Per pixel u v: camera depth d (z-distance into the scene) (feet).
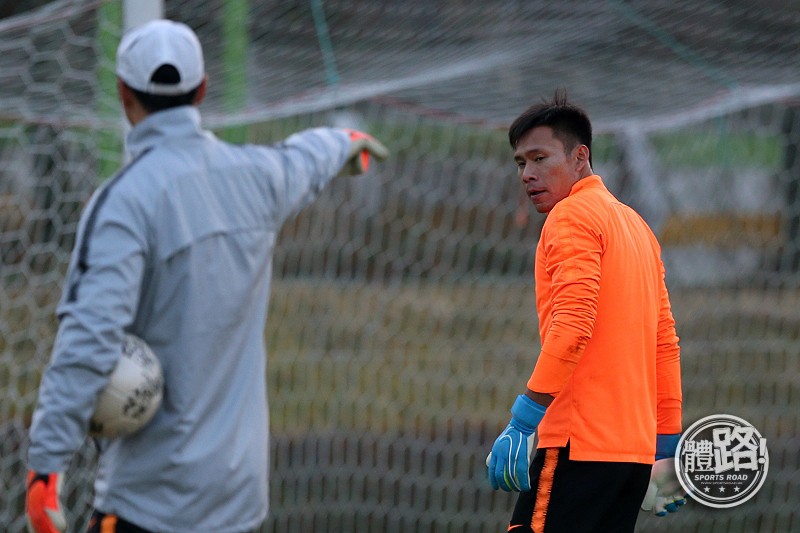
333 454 77.41
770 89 70.18
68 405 29.48
